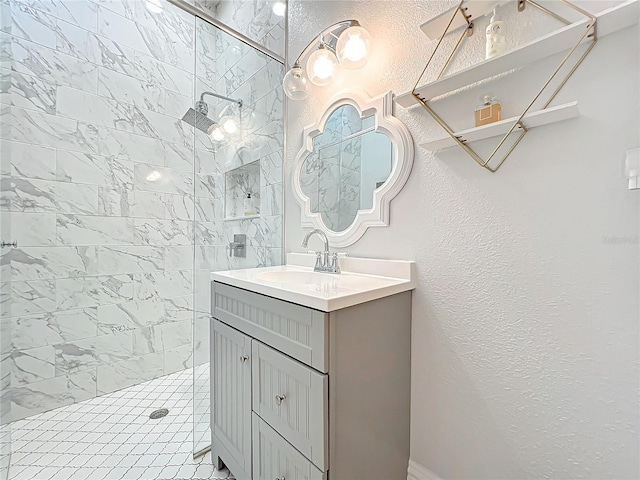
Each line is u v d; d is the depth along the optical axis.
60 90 1.80
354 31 1.28
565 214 0.86
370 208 1.34
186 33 2.36
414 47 1.20
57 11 1.79
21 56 1.67
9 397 1.34
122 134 2.04
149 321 2.15
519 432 0.95
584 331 0.83
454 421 1.09
